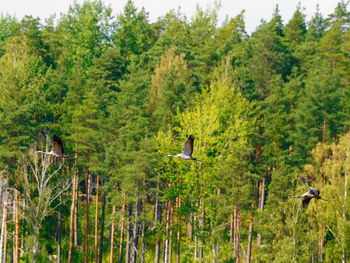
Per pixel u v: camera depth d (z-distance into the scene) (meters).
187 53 81.25
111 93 65.06
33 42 80.06
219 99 57.19
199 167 50.75
